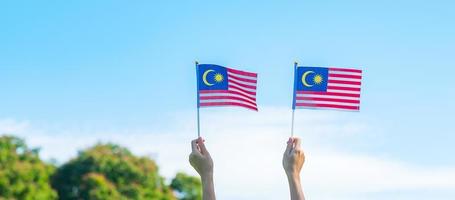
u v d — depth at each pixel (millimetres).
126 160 87000
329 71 18516
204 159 11789
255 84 18125
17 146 84438
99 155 86562
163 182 89375
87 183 84875
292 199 11461
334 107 18578
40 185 83500
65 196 85375
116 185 86188
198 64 18016
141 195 86062
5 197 81250
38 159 85312
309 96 18469
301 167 11750
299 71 18547
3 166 82000
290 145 11828
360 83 18422
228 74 18047
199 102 17922
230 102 17969
